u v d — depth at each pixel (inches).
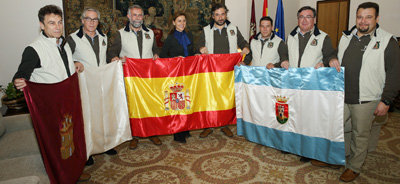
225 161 105.4
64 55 85.9
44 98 66.4
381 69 79.9
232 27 128.3
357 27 80.9
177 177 94.0
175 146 121.9
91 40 105.9
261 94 109.1
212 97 121.9
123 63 110.5
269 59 114.7
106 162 107.0
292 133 102.1
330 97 90.0
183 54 127.3
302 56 102.6
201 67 119.4
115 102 109.2
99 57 107.7
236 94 118.3
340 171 96.0
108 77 104.6
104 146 105.4
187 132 132.1
